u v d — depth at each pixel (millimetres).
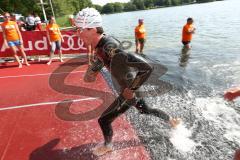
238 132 3535
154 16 54781
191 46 12094
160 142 3277
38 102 4902
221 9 52438
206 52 10383
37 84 6070
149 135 3451
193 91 5383
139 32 10711
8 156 3199
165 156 2984
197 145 3205
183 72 7184
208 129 3627
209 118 3994
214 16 34656
